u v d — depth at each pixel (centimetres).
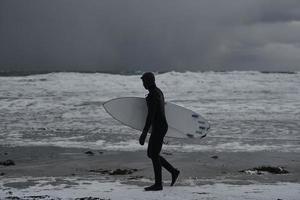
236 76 7662
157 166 1087
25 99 4844
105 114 3666
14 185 1195
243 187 1150
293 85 6675
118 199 976
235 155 1873
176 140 2356
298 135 2588
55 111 3888
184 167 1538
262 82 7050
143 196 1009
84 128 2936
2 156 1927
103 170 1538
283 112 3681
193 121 1287
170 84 6775
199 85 6712
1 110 3984
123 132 2738
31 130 2866
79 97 5153
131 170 1505
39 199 975
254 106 4094
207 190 1097
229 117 3394
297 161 1731
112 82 6800
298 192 1074
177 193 1048
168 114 1279
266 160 1750
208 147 2147
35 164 1711
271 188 1134
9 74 9988
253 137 2508
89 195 1028
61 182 1243
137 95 5528
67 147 2191
